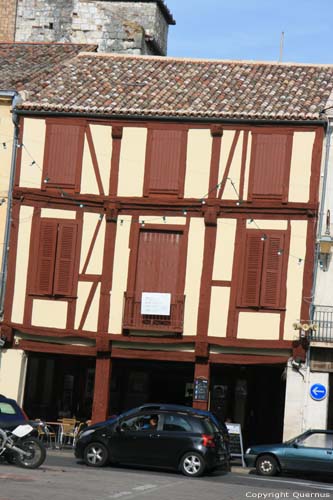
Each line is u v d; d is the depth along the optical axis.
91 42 44.03
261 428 32.59
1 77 33.69
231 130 30.67
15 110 31.47
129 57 35.28
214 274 30.42
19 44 37.69
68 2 44.41
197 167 30.73
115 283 30.88
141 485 20.09
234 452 28.58
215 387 32.88
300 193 30.11
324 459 25.73
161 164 30.95
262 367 32.62
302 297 29.86
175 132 30.97
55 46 37.38
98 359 30.91
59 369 33.62
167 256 30.75
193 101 31.64
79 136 31.34
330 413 30.02
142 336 30.64
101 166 31.23
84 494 17.67
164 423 24.41
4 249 31.17
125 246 30.95
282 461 26.03
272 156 30.34
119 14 44.62
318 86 32.47
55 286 30.97
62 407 33.56
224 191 30.55
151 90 32.66
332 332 29.53
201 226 30.64
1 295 31.03
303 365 29.75
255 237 30.28
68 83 33.19
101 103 31.64
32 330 30.89
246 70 34.09
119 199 31.00
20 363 31.05
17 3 44.78
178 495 18.72
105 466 24.62
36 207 31.31
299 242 30.05
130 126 31.22
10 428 22.89
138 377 33.41
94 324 30.81
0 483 18.25
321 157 30.12
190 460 23.92
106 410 30.72
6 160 31.53
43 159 31.41
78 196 31.12
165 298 30.48
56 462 24.97
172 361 32.69
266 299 30.05
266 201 30.23
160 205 30.81
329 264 29.94
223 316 30.22
